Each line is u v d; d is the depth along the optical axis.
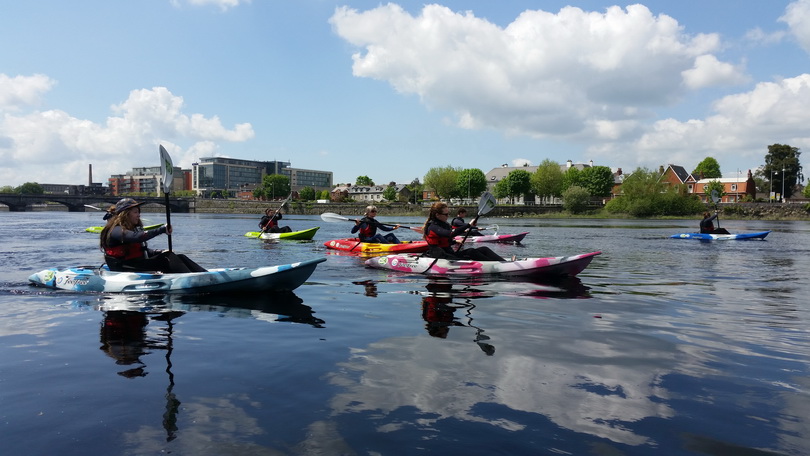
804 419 3.01
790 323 5.62
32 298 6.76
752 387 3.56
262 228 22.28
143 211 104.69
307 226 40.06
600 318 5.80
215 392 3.40
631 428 2.88
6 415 3.02
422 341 4.72
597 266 11.77
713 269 11.16
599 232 30.73
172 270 7.58
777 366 4.03
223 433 2.79
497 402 3.25
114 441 2.69
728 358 4.25
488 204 10.26
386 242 14.51
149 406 3.17
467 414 3.06
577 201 77.62
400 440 2.71
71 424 2.90
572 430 2.85
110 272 7.41
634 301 6.93
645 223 50.47
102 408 3.13
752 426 2.91
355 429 2.84
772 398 3.35
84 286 7.31
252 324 5.36
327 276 9.21
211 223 42.59
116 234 7.32
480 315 5.89
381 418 2.99
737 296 7.46
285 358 4.16
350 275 9.36
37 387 3.48
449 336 4.91
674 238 24.22
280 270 7.02
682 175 103.19
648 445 2.67
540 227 39.09
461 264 9.38
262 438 2.73
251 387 3.49
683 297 7.32
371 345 4.57
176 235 23.95
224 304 6.43
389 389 3.46
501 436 2.77
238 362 4.05
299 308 6.23
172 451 2.58
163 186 7.57
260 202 99.69
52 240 19.30
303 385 3.54
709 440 2.73
